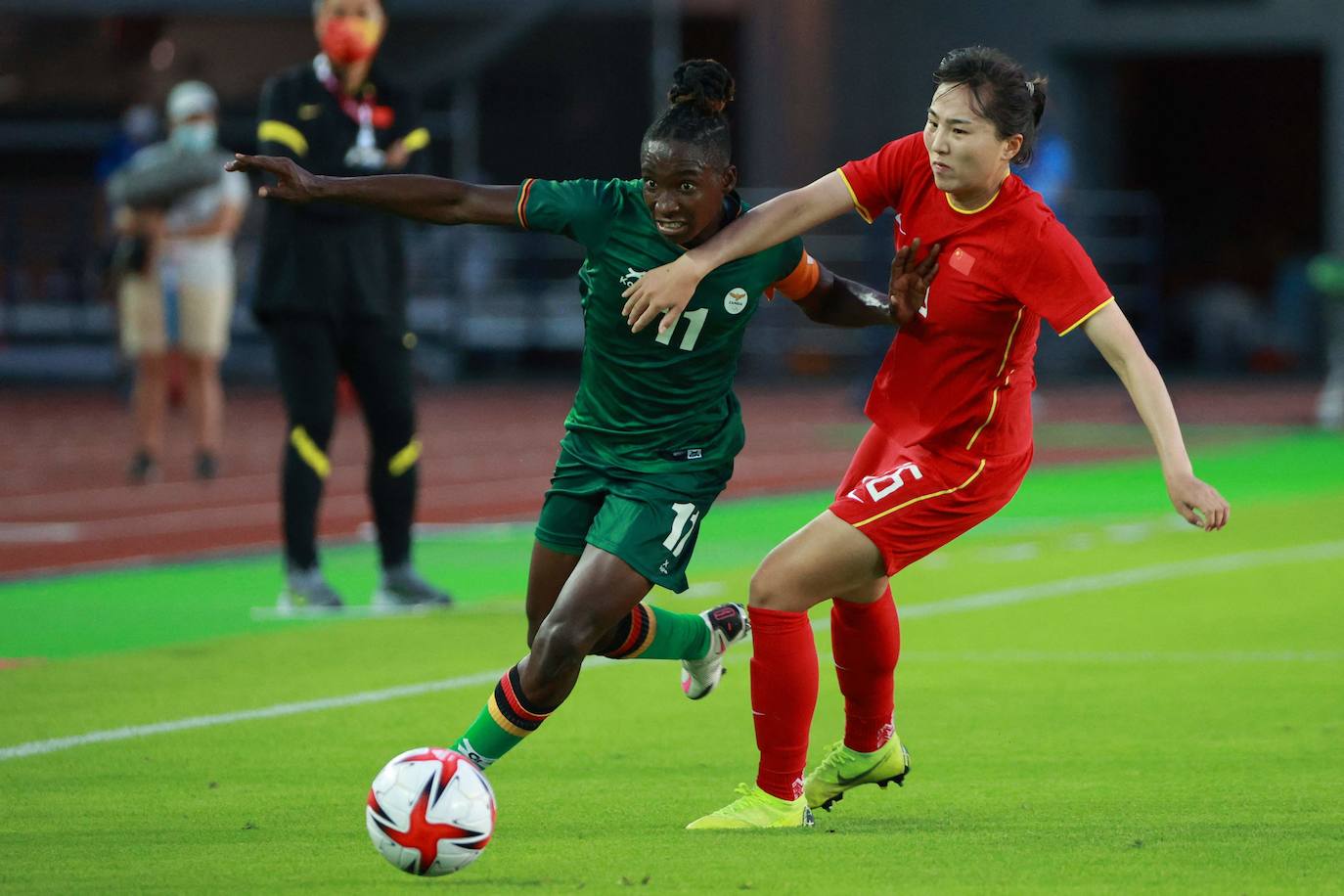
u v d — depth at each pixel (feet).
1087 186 366.02
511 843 62.39
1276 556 138.92
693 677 74.74
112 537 153.58
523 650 102.73
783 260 66.64
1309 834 62.69
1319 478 191.83
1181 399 303.48
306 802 68.80
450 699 89.04
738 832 63.72
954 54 61.67
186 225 183.83
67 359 326.03
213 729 82.38
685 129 61.98
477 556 143.54
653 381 65.92
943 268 63.26
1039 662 98.37
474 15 316.81
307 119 109.81
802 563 63.21
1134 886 55.93
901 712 85.92
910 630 108.68
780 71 352.49
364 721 84.07
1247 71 418.51
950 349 63.62
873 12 359.25
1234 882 56.39
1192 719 83.82
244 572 134.72
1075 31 357.00
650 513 64.90
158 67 310.45
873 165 65.16
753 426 257.34
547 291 347.77
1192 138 425.28
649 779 72.95
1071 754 76.95
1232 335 381.19
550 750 78.33
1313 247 419.74
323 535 155.22
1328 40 352.28
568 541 67.87
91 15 306.96
